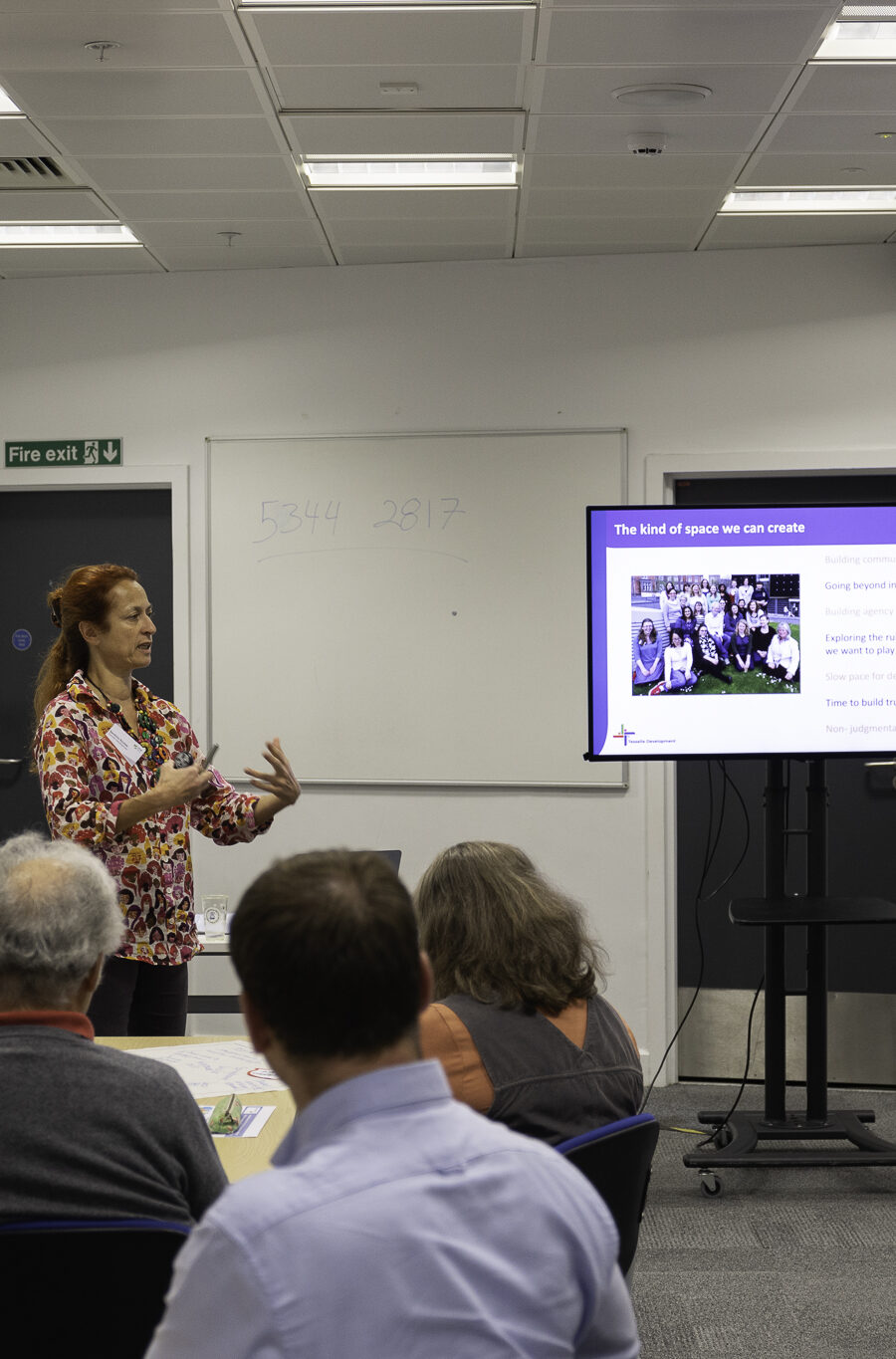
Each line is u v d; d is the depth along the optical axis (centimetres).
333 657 520
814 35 319
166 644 541
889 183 433
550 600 510
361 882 102
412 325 514
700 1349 293
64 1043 151
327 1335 88
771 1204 384
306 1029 98
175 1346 90
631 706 403
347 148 396
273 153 398
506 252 501
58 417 530
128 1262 137
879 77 345
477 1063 179
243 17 307
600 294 507
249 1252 89
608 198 440
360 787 518
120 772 299
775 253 500
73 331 528
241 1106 214
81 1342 139
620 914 508
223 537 523
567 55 330
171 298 523
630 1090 189
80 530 544
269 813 316
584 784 508
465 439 512
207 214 453
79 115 368
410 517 515
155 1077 154
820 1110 409
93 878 162
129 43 321
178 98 356
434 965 190
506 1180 97
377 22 311
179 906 299
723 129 382
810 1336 299
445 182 427
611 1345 104
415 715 516
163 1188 150
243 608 523
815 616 400
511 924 187
